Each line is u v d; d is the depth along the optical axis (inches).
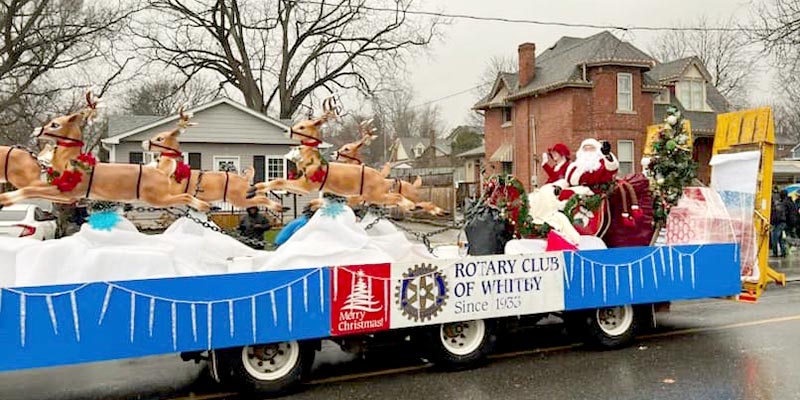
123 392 234.4
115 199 225.0
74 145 218.4
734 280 309.1
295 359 228.2
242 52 1364.4
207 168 941.2
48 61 983.6
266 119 962.7
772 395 217.0
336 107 267.0
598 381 237.0
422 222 695.1
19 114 989.8
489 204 297.9
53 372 260.5
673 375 243.1
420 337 252.2
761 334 309.1
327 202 255.8
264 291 215.2
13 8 933.8
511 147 1285.7
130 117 975.0
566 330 304.5
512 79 1306.6
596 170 297.6
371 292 231.0
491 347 259.6
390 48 1428.4
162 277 208.8
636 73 1119.6
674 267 293.4
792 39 768.9
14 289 184.5
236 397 227.3
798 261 611.2
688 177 326.0
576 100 1109.7
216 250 265.1
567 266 269.3
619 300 279.3
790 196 687.7
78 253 206.2
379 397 221.8
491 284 253.3
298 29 1408.7
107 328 194.2
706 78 1298.0
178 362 277.0
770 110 322.0
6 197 209.8
